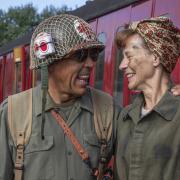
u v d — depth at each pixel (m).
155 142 2.30
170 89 2.42
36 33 2.48
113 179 2.58
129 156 2.42
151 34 2.36
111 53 6.26
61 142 2.41
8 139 2.47
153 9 5.23
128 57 2.46
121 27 6.00
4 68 13.27
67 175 2.39
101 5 6.75
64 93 2.46
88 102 2.52
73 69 2.42
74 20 2.45
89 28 2.47
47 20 2.48
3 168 2.44
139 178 2.34
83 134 2.44
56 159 2.39
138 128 2.38
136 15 5.64
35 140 2.41
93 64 2.49
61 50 2.40
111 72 6.20
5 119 2.47
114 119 2.56
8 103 2.49
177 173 2.27
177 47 2.42
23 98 2.50
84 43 2.40
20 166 2.40
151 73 2.42
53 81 2.47
